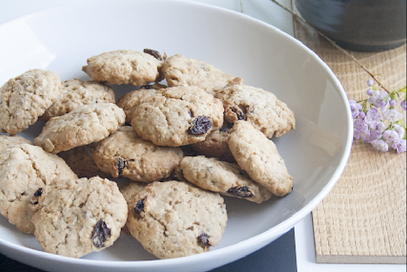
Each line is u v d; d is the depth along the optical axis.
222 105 0.45
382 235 0.47
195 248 0.39
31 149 0.41
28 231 0.39
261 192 0.42
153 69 0.46
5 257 0.42
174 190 0.41
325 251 0.46
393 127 0.53
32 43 0.49
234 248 0.36
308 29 0.62
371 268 0.47
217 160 0.42
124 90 0.49
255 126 0.45
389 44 0.58
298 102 0.48
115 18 0.51
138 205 0.40
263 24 0.50
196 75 0.48
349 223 0.48
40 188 0.39
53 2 0.60
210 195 0.41
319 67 0.47
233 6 0.63
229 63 0.51
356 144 0.54
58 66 0.50
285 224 0.38
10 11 0.58
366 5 0.53
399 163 0.52
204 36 0.52
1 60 0.47
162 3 0.51
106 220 0.38
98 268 0.36
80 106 0.44
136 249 0.40
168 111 0.43
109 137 0.43
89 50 0.51
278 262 0.44
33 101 0.43
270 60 0.50
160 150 0.43
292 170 0.45
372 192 0.50
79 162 0.44
